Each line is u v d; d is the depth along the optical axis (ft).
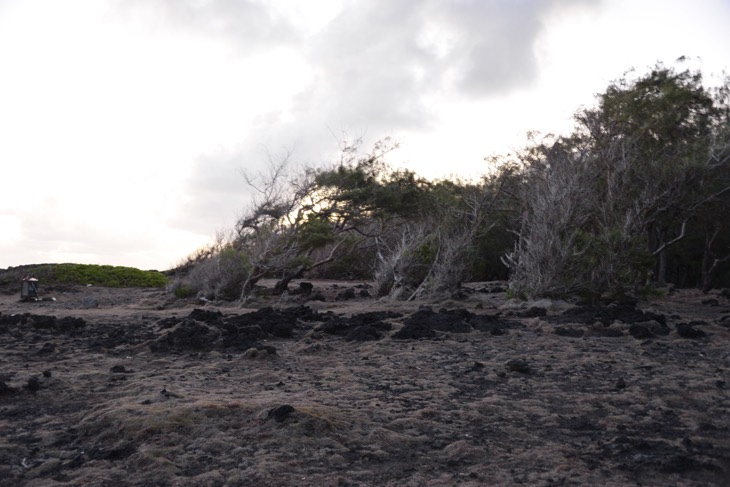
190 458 16.99
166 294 76.79
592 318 44.21
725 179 73.31
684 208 73.46
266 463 16.57
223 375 27.71
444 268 65.10
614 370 29.14
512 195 74.49
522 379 27.27
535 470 16.69
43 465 16.48
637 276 56.59
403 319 45.03
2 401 22.98
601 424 20.71
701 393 24.77
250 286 71.61
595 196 63.31
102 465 16.55
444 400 23.66
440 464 17.16
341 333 40.27
